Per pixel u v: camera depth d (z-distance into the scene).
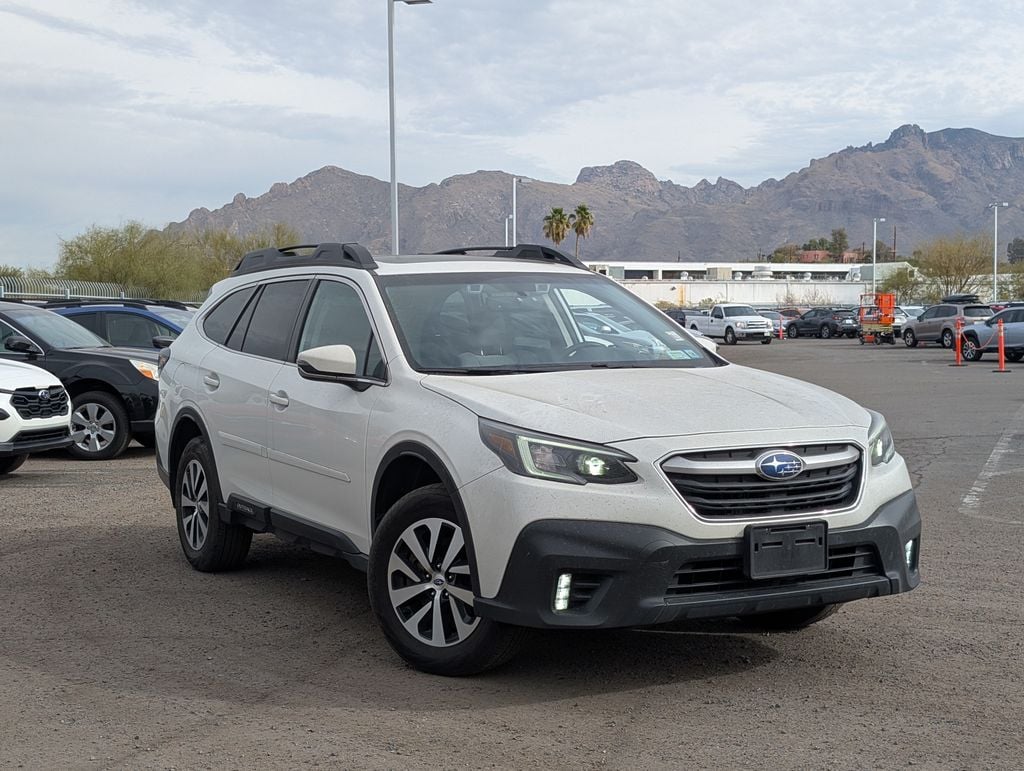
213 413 6.85
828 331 62.12
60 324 13.98
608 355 5.77
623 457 4.52
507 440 4.64
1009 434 14.41
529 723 4.39
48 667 5.18
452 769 3.93
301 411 5.93
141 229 54.91
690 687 4.82
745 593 4.56
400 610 5.11
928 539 8.04
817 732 4.28
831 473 4.76
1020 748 4.11
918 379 25.44
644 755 4.05
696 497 4.53
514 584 4.54
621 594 4.44
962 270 96.56
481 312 5.86
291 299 6.54
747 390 5.22
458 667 4.89
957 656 5.28
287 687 4.87
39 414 11.17
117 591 6.65
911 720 4.41
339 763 3.99
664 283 116.69
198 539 7.18
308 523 5.94
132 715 4.52
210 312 7.47
